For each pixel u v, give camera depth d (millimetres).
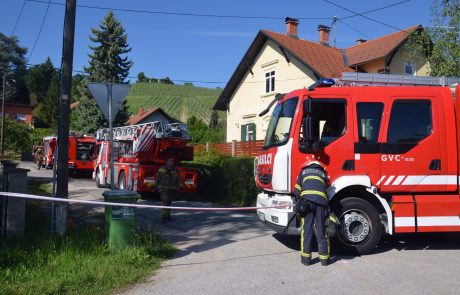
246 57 27297
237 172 18531
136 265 6938
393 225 7637
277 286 6023
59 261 6812
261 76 26938
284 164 7719
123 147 19328
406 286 5930
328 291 5773
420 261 7207
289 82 24969
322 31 29297
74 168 29500
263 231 10250
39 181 22375
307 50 25500
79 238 7848
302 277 6398
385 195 7887
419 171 7840
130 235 7691
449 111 8008
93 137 30109
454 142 7957
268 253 7930
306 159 7734
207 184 20625
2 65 87312
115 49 41406
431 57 13953
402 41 23484
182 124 17578
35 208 12406
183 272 6805
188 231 10438
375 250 8047
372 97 7918
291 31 28016
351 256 7598
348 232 7586
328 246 7043
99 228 9078
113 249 7539
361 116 7867
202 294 5770
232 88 29172
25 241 7652
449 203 7680
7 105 71688
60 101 8852
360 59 24781
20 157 47156
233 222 11734
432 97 8016
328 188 7547
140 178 17031
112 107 9164
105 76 41031
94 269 6566
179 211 14086
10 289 5684
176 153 17438
